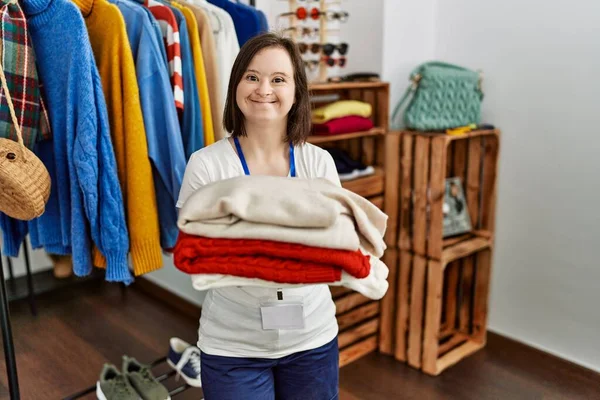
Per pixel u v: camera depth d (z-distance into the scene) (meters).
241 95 1.21
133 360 2.14
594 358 2.29
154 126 1.61
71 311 2.90
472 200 2.54
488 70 2.44
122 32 1.53
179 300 2.96
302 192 1.09
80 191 1.54
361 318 2.49
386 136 2.37
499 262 2.55
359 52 2.51
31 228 1.77
